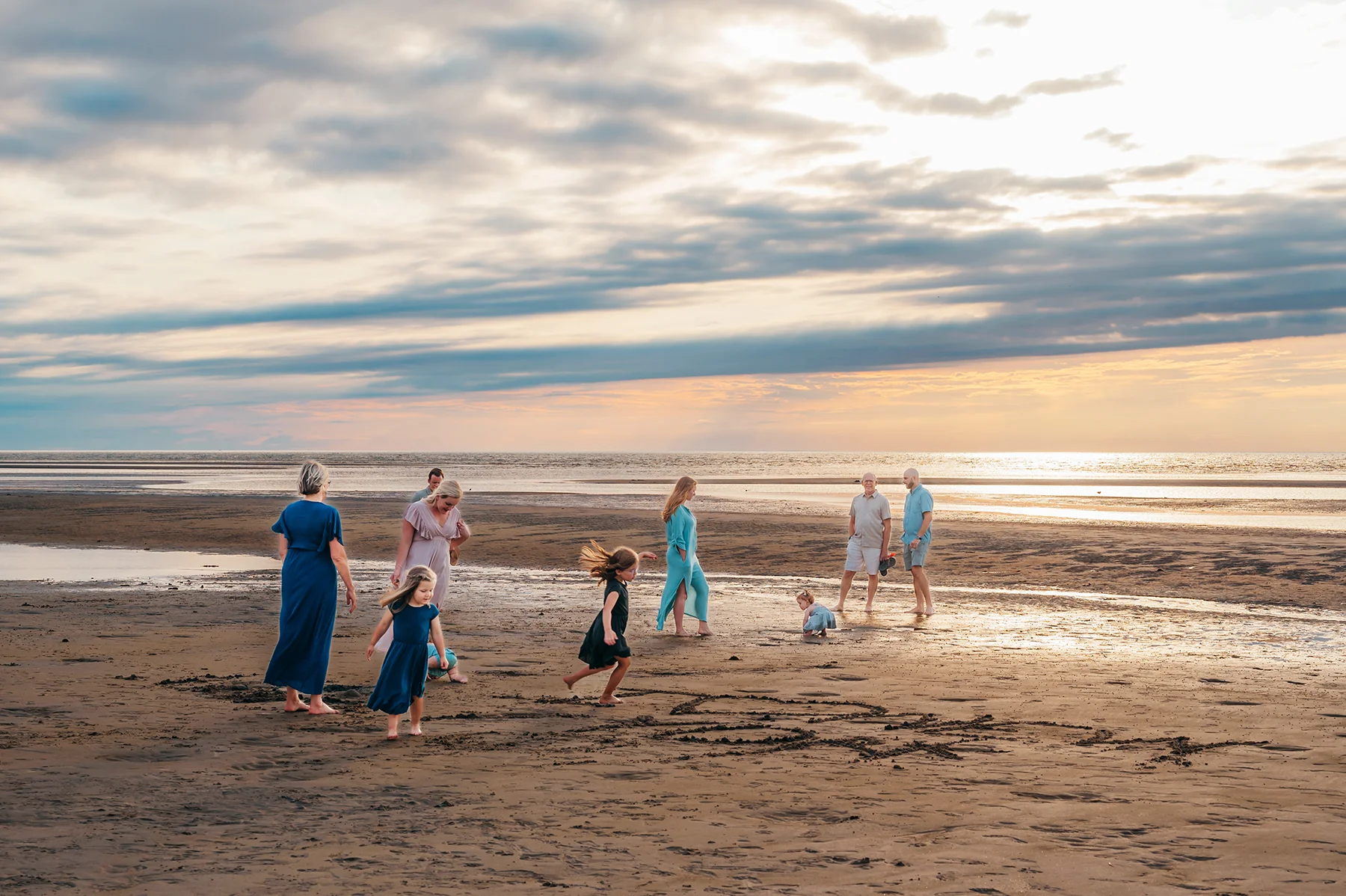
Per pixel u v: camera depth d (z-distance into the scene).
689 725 7.29
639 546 23.61
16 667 9.36
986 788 5.49
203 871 4.06
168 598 15.37
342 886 3.90
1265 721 7.32
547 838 4.55
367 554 22.97
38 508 36.91
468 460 178.25
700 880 3.99
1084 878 4.02
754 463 152.12
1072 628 12.58
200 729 6.94
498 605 14.84
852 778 5.71
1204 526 26.31
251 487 59.66
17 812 4.88
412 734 6.90
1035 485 62.31
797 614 14.04
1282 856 4.29
